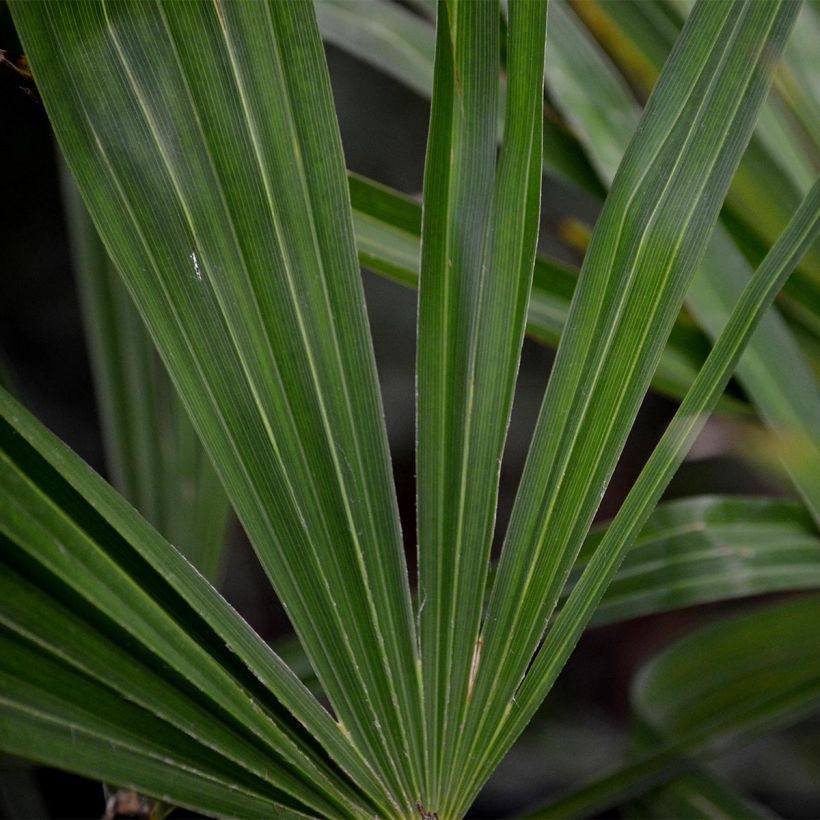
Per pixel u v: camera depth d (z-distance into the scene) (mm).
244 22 954
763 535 1132
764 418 1123
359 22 1191
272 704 961
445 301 993
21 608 934
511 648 984
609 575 975
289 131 963
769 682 1232
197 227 961
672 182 983
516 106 976
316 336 974
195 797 950
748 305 972
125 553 945
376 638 979
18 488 936
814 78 1194
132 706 944
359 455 980
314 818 964
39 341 2197
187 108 956
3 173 2074
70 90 948
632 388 981
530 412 2332
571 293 1140
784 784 2012
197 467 1198
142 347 1219
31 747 930
